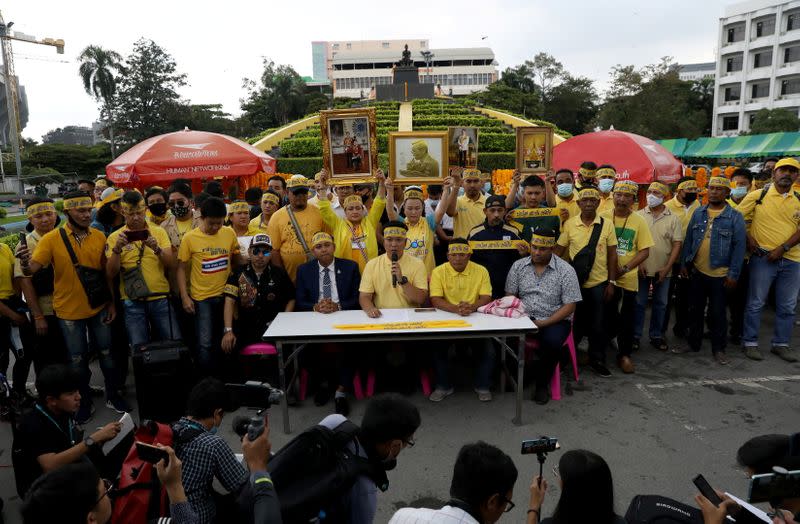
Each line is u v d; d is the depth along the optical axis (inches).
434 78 4461.1
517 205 277.1
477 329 176.4
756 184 344.8
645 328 289.7
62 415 124.6
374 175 226.5
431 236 233.8
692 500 141.6
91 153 2351.1
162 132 2230.6
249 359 216.1
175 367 157.8
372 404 89.7
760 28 2298.2
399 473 156.2
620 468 157.1
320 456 84.4
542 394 200.2
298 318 193.9
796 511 85.4
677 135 1843.0
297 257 227.6
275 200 259.6
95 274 187.8
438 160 232.4
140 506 100.5
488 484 76.7
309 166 1122.0
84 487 73.9
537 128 247.4
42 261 182.7
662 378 221.9
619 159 342.3
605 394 207.2
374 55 4480.8
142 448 85.4
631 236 226.4
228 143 335.6
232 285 206.4
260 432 84.8
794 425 181.9
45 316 195.6
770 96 2278.5
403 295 207.8
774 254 230.7
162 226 228.4
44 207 202.5
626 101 1910.7
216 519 99.7
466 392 210.8
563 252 233.5
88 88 2160.4
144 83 2196.1
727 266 233.3
